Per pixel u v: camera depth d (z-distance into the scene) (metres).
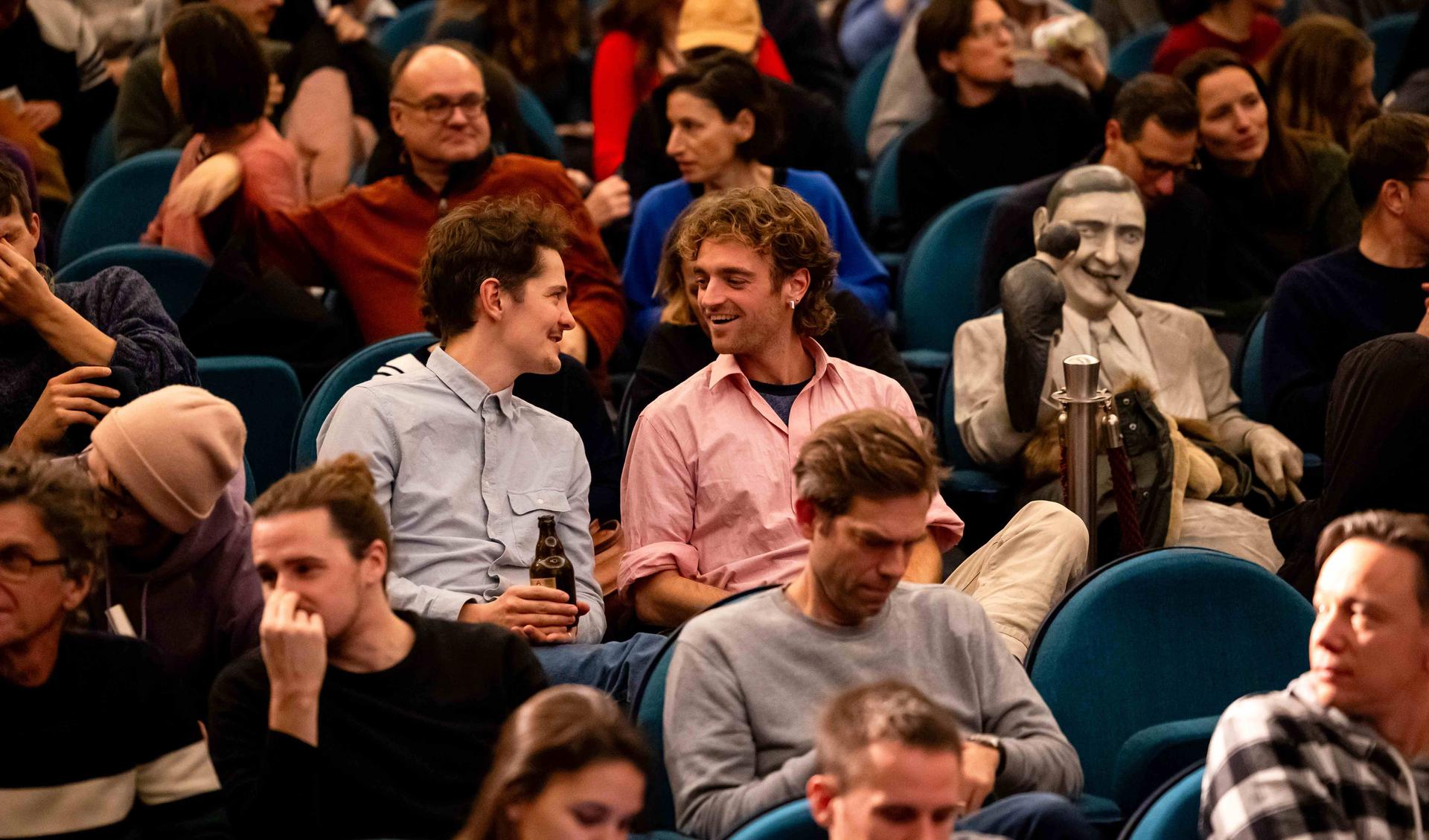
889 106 13.93
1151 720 5.88
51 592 4.76
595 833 3.95
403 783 5.12
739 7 12.69
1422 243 9.04
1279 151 10.78
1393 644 4.71
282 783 4.84
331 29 12.05
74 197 12.20
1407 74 13.73
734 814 5.09
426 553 6.52
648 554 6.70
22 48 12.43
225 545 5.85
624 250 11.65
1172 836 4.88
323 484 5.08
